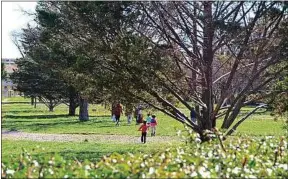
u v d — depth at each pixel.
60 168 5.12
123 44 11.95
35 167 5.12
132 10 11.68
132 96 13.31
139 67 12.21
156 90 13.12
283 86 13.31
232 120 13.73
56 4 12.62
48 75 37.41
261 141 7.07
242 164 5.66
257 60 12.75
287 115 14.16
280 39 12.49
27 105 70.62
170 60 12.36
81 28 12.34
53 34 12.94
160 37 12.21
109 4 11.54
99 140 21.02
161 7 11.79
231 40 12.09
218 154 6.06
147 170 5.10
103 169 5.11
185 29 12.16
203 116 13.37
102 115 43.66
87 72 12.78
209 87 13.02
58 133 24.30
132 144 19.00
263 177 5.52
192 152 6.23
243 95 13.02
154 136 22.75
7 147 17.23
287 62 13.03
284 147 6.88
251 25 11.88
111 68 12.84
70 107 44.00
